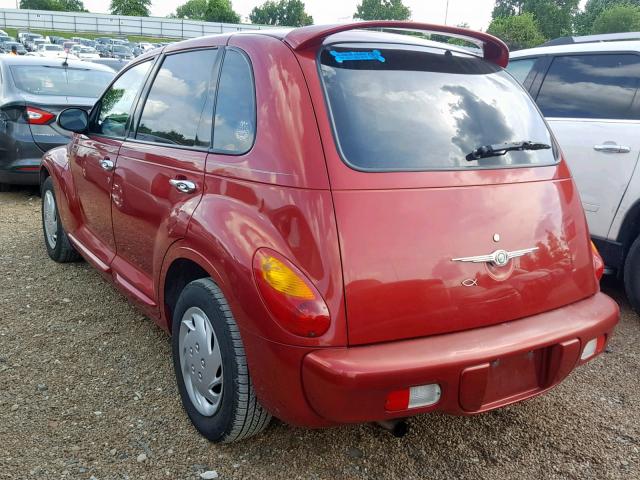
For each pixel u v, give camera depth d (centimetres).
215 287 256
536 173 266
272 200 230
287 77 245
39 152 689
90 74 794
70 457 263
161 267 295
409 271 221
